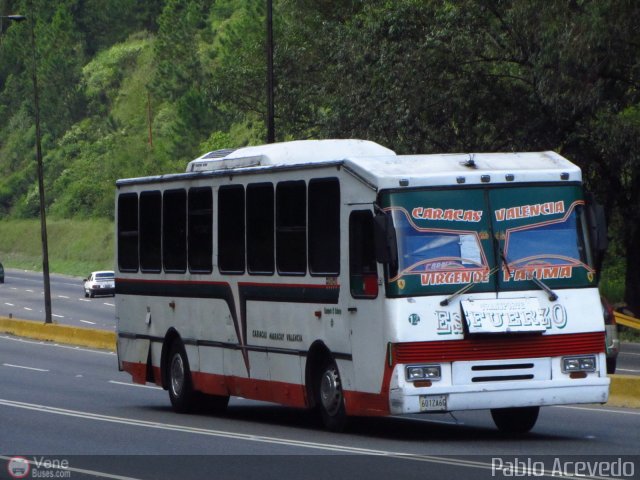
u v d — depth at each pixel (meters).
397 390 18.39
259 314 22.58
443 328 18.53
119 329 28.67
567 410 24.30
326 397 20.70
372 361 19.02
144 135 146.25
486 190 19.12
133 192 27.89
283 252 21.77
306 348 21.03
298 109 60.19
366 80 49.28
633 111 51.19
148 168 131.88
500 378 18.66
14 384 32.62
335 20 64.06
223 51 117.75
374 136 48.81
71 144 155.00
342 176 19.89
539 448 18.28
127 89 158.62
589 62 42.16
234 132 119.25
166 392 31.17
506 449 18.20
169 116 146.25
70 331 50.78
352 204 19.58
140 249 27.59
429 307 18.55
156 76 141.38
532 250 19.12
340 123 49.75
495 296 18.80
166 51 143.50
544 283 19.06
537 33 43.72
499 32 47.47
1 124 170.38
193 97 121.81
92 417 24.23
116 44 172.00
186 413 25.69
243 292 23.14
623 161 44.97
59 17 170.50
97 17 174.00
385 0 51.91
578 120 46.56
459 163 19.58
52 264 133.62
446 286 18.67
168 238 26.28
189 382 25.50
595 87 42.66
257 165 23.50
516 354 18.75
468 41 47.00
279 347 21.92
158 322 26.78
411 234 18.75
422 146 48.47
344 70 50.41
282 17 95.81
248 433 21.16
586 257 19.38
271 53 46.16
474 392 18.48
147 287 27.23
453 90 47.25
